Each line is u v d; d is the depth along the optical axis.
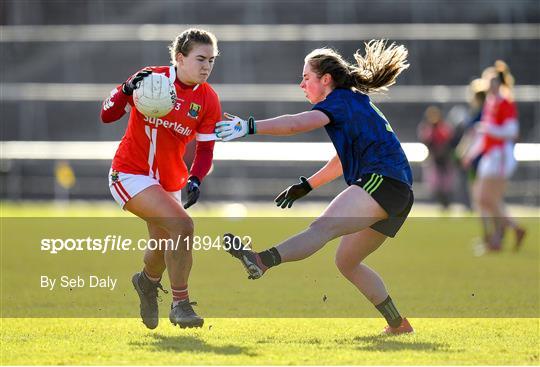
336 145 19.19
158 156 19.83
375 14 91.06
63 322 21.83
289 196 20.73
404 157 19.19
